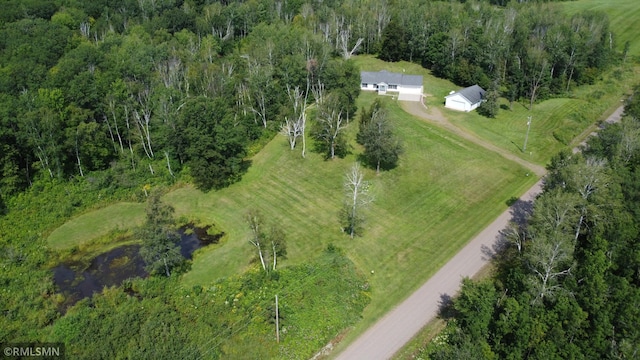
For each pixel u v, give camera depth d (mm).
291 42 103250
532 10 130375
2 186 71750
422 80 114062
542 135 90938
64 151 76438
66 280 60219
